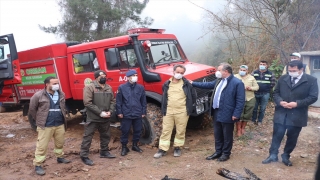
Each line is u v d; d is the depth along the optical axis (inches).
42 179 178.7
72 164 201.9
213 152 211.0
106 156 212.8
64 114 191.8
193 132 270.1
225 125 188.9
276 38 368.8
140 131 221.5
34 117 185.6
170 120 207.8
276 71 331.3
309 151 201.3
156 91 232.2
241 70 233.3
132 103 212.5
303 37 371.9
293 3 370.0
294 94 169.3
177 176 173.6
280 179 160.7
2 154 232.8
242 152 206.8
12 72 258.8
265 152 204.8
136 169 189.3
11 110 364.5
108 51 252.4
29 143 265.1
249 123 264.5
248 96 230.8
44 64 282.0
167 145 209.8
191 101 206.7
